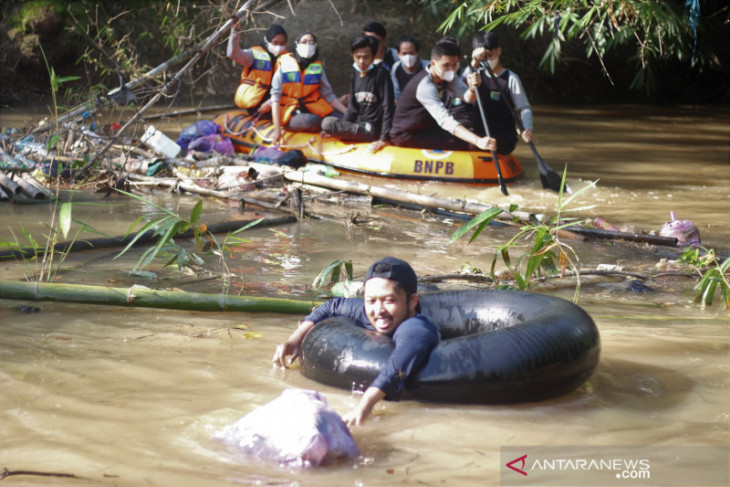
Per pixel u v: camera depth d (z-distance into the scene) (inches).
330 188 312.8
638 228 267.0
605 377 144.6
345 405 129.2
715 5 634.8
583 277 213.2
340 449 110.8
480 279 204.4
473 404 130.3
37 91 581.0
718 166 404.2
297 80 378.0
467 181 343.3
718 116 627.5
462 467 109.1
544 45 711.7
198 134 380.8
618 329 171.6
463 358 129.3
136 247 230.4
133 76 346.3
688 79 737.6
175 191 312.5
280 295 189.6
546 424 124.2
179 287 193.0
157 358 147.7
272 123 387.5
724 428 123.3
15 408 124.3
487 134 331.3
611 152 442.0
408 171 347.6
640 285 206.5
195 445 113.5
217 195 299.6
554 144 467.2
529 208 304.3
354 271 211.3
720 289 206.1
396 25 690.2
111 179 314.5
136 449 111.9
